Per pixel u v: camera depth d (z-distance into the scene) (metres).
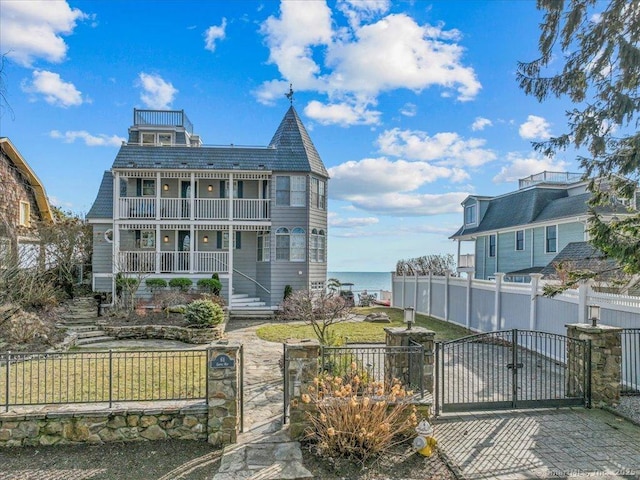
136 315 13.23
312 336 12.33
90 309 14.27
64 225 17.27
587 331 6.72
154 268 16.95
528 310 10.70
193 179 17.56
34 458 5.04
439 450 5.11
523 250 20.06
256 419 6.07
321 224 19.31
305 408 5.40
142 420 5.48
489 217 23.44
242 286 18.92
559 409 6.50
